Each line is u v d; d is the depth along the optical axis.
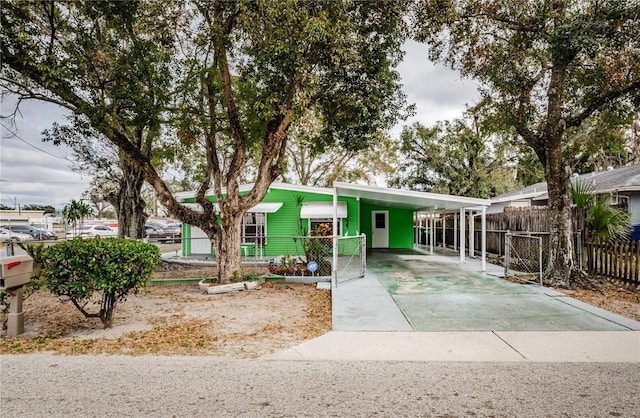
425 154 30.48
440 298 8.38
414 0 9.63
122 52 9.41
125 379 4.21
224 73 9.87
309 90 8.82
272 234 17.86
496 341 5.54
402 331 6.07
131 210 15.37
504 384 4.05
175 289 10.28
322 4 8.31
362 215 21.45
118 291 6.42
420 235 23.52
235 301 8.59
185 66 10.24
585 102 9.85
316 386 4.02
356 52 9.25
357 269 12.88
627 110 9.91
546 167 9.99
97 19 9.23
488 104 11.11
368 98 10.06
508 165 30.95
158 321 6.84
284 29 8.12
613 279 9.48
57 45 8.55
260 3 7.72
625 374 4.30
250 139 11.25
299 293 9.49
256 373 4.39
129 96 8.95
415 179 31.33
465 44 10.52
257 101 9.48
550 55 9.34
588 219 10.27
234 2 8.27
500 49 10.36
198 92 10.81
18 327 6.00
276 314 7.36
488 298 8.34
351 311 7.34
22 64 8.11
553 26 9.23
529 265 12.11
